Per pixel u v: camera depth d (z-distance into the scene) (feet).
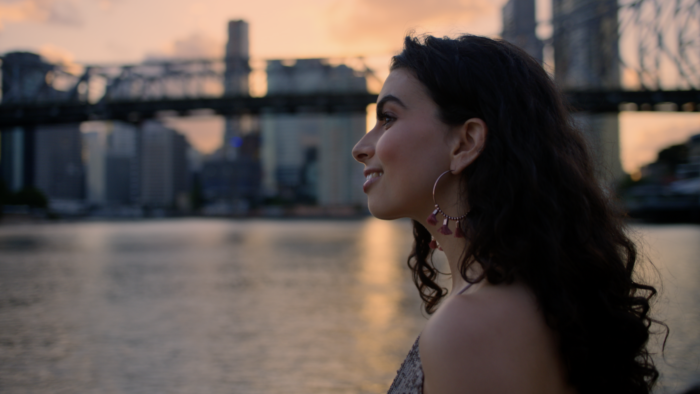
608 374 2.45
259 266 57.36
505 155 2.56
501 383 2.12
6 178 552.00
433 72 2.72
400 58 2.91
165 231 179.73
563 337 2.30
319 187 643.04
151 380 17.78
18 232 172.04
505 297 2.32
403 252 77.20
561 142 2.74
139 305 32.96
